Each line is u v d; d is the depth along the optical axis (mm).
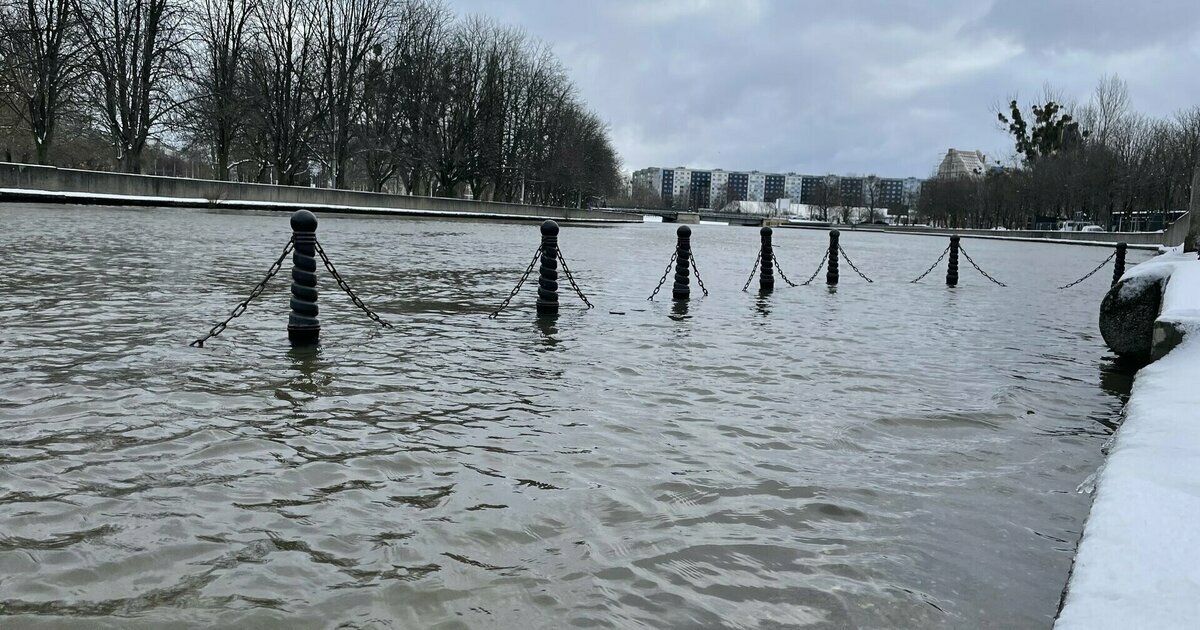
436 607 3061
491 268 18422
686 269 14055
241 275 13656
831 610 3131
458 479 4441
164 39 43500
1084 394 7305
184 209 37375
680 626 2984
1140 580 2305
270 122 50750
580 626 2959
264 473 4410
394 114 58312
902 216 159750
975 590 3324
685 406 6293
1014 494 4492
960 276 24172
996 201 92188
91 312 9312
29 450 4621
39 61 38844
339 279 9016
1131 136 73812
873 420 6059
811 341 9992
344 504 4023
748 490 4434
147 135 44281
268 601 3061
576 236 42250
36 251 15570
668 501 4227
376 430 5305
